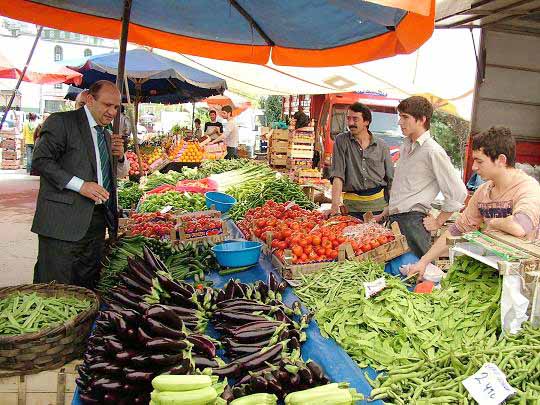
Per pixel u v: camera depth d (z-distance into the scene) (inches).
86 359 94.9
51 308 123.0
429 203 190.2
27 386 104.7
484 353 88.9
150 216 216.5
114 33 242.1
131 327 92.7
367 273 138.5
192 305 114.0
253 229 194.2
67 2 223.0
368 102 590.2
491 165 136.2
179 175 372.2
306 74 449.7
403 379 89.6
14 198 556.1
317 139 593.3
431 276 148.6
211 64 502.3
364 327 107.5
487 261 100.7
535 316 95.3
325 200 360.5
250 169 349.7
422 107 181.6
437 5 263.0
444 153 183.8
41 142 157.1
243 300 118.3
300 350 104.1
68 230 159.6
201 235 182.7
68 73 484.7
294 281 142.3
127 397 85.0
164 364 86.8
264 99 1353.3
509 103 322.7
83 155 163.6
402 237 160.6
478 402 77.9
